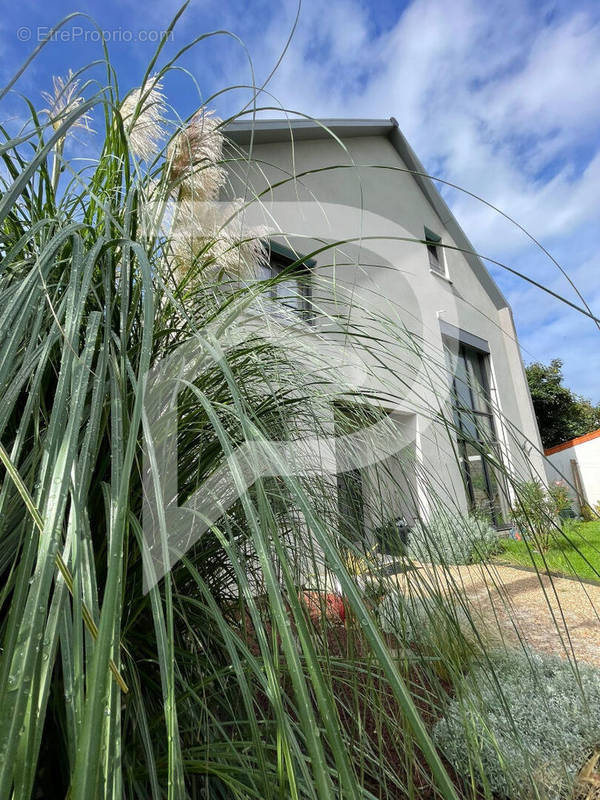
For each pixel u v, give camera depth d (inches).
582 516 242.4
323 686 13.3
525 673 65.6
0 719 12.2
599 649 100.7
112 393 21.6
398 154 310.5
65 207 45.6
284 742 16.4
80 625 14.7
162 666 15.0
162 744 29.8
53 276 32.6
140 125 59.6
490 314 362.6
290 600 15.0
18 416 31.8
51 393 33.9
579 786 47.1
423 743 12.1
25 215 39.6
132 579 31.1
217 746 28.2
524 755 34.9
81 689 14.2
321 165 230.2
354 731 38.3
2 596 19.2
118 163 44.5
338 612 43.6
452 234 340.2
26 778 12.7
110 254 30.9
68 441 16.2
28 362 22.5
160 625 15.9
